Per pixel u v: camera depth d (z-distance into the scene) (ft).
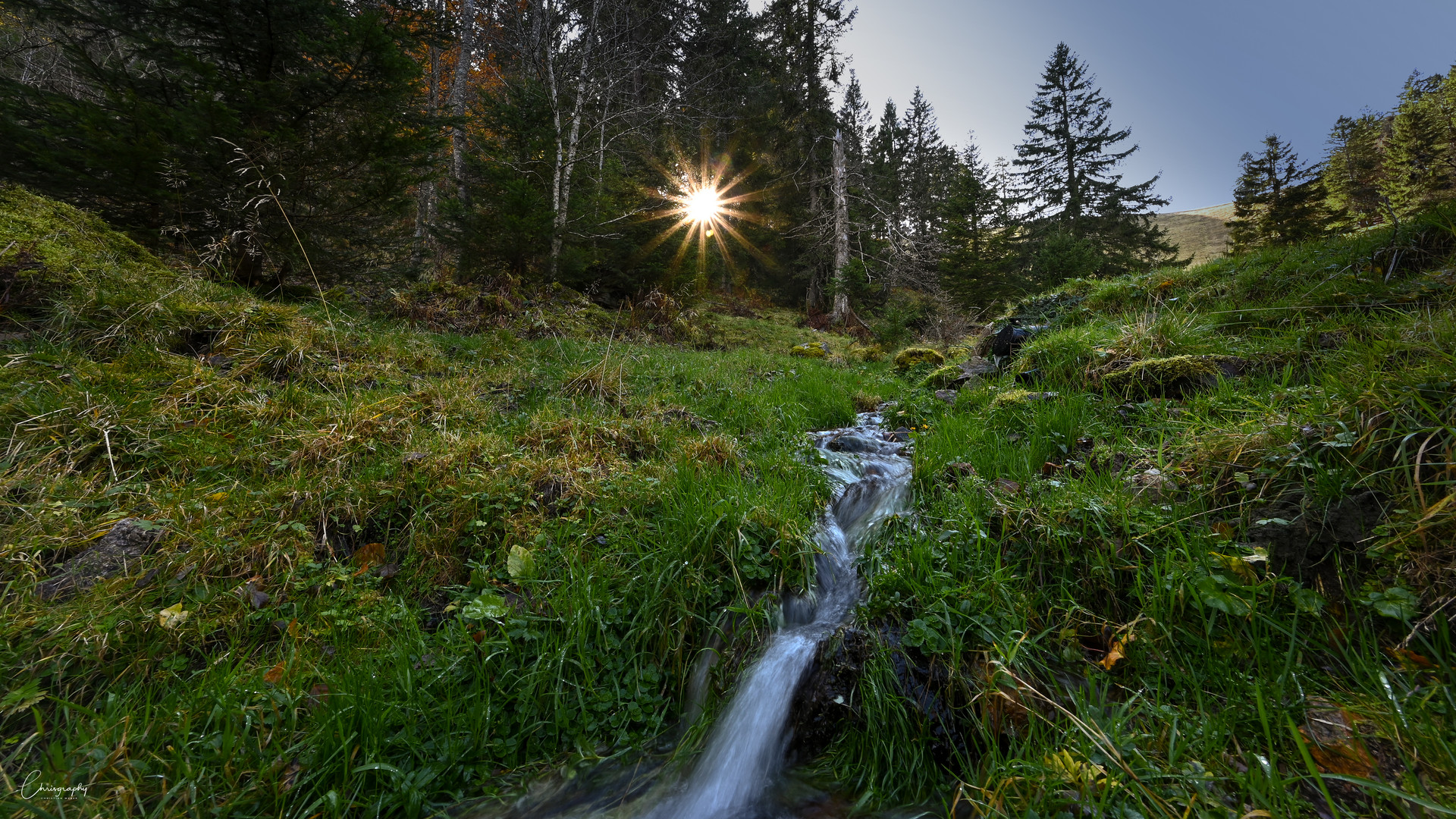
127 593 7.02
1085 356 15.28
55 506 8.02
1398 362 7.76
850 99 81.71
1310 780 4.56
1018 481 9.93
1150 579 6.84
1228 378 11.69
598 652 7.54
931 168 113.91
